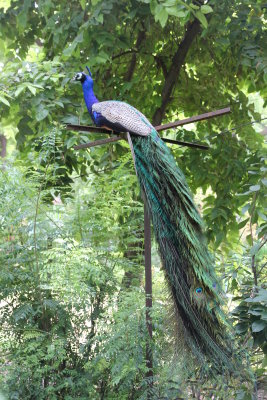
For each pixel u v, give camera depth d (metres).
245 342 4.13
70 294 4.27
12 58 6.57
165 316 3.79
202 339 3.62
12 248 4.61
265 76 5.31
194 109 6.95
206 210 6.47
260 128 8.36
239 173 6.18
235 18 5.57
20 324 4.50
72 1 5.70
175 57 6.50
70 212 4.87
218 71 6.82
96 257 4.71
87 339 4.51
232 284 4.64
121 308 4.30
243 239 7.50
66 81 5.46
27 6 5.70
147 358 4.09
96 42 5.47
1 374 4.36
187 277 3.73
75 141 5.38
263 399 4.12
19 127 5.76
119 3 5.45
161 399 3.92
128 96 6.19
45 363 4.40
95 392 4.38
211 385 3.91
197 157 6.41
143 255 5.00
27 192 4.60
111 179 5.44
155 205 3.87
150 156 3.95
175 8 4.80
